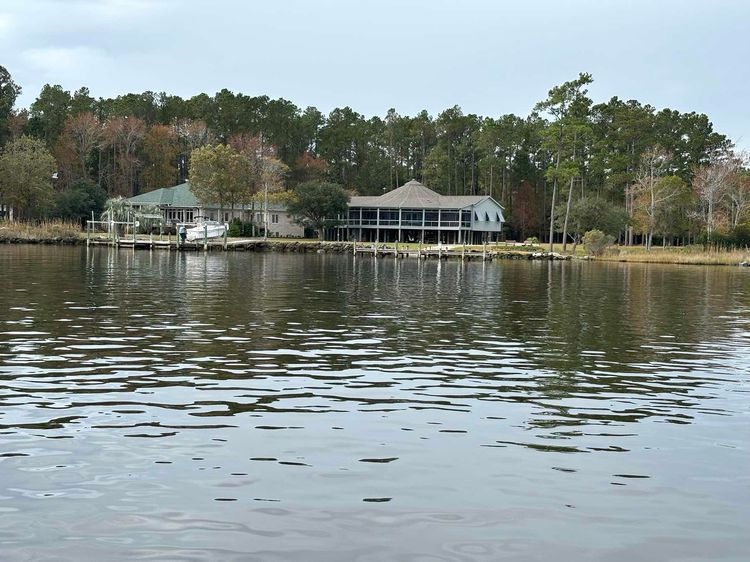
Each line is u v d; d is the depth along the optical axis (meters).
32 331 19.97
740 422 12.08
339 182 145.50
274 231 117.94
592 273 58.03
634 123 120.75
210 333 20.30
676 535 7.70
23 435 10.58
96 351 17.16
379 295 33.84
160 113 141.25
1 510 8.00
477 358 17.50
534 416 12.24
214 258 68.56
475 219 113.25
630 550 7.35
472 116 146.25
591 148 113.88
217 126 139.38
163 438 10.57
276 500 8.41
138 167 131.12
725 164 105.75
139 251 77.56
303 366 15.97
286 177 134.38
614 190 124.12
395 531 7.66
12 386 13.52
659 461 10.04
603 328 23.34
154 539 7.38
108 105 144.75
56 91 135.12
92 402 12.48
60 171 123.44
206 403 12.59
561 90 96.31
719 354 18.70
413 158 154.62
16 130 118.69
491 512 8.20
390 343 19.47
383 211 116.31
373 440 10.71
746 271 65.25
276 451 10.11
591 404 13.16
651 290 40.03
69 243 85.62
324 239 113.38
